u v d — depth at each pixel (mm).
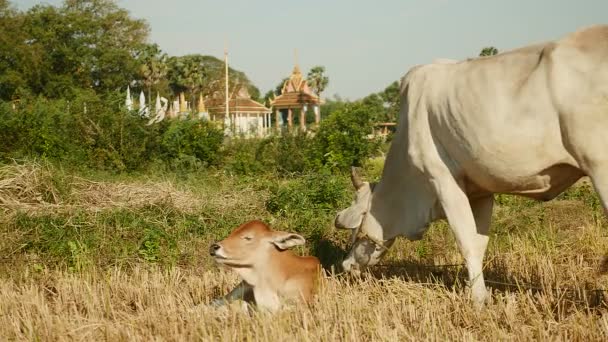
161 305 5863
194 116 17578
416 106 5852
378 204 6422
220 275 6980
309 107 62938
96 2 48688
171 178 11836
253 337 5082
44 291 6797
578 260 7281
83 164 13828
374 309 5484
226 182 11734
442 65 5793
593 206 10234
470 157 5461
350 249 6723
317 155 16484
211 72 75188
